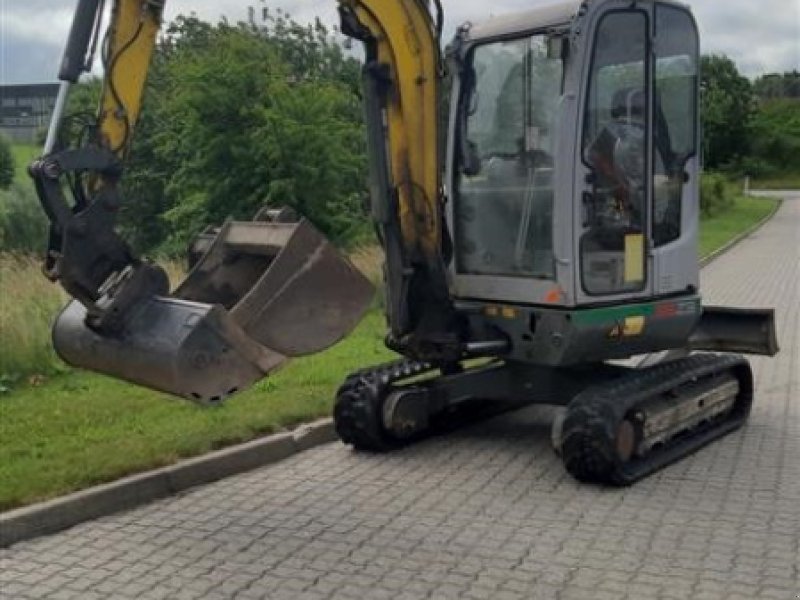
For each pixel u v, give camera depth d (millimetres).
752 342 7605
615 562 4930
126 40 5031
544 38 6406
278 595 4605
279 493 6051
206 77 19859
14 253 17297
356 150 20125
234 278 5676
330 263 5191
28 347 8906
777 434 7332
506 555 5039
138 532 5414
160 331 4789
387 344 6617
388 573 4836
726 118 60500
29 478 5832
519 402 7312
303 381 8484
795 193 56188
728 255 23453
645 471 6242
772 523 5461
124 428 6973
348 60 29078
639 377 6598
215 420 7117
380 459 6734
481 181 6805
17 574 4863
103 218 4980
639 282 6703
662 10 6719
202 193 20172
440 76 6379
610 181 6488
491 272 6770
